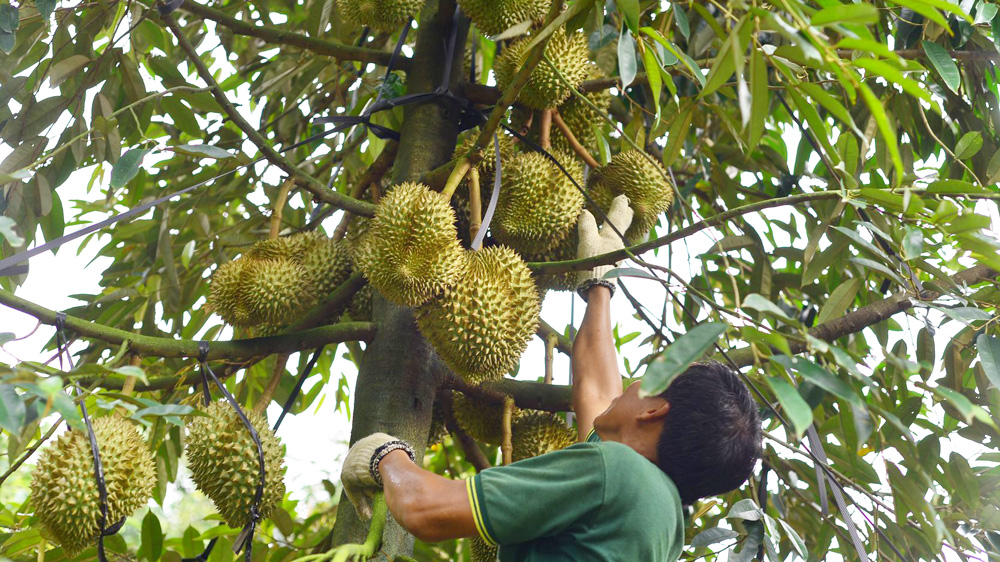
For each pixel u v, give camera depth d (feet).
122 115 9.31
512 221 7.84
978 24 7.83
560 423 8.51
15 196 8.27
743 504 6.73
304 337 7.39
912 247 5.16
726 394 5.72
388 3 8.45
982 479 8.11
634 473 5.17
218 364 7.82
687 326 10.89
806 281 8.86
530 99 8.07
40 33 8.63
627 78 5.10
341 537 6.97
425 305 6.89
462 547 12.17
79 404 5.14
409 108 8.80
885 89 9.67
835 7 3.59
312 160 11.63
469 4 7.84
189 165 11.36
